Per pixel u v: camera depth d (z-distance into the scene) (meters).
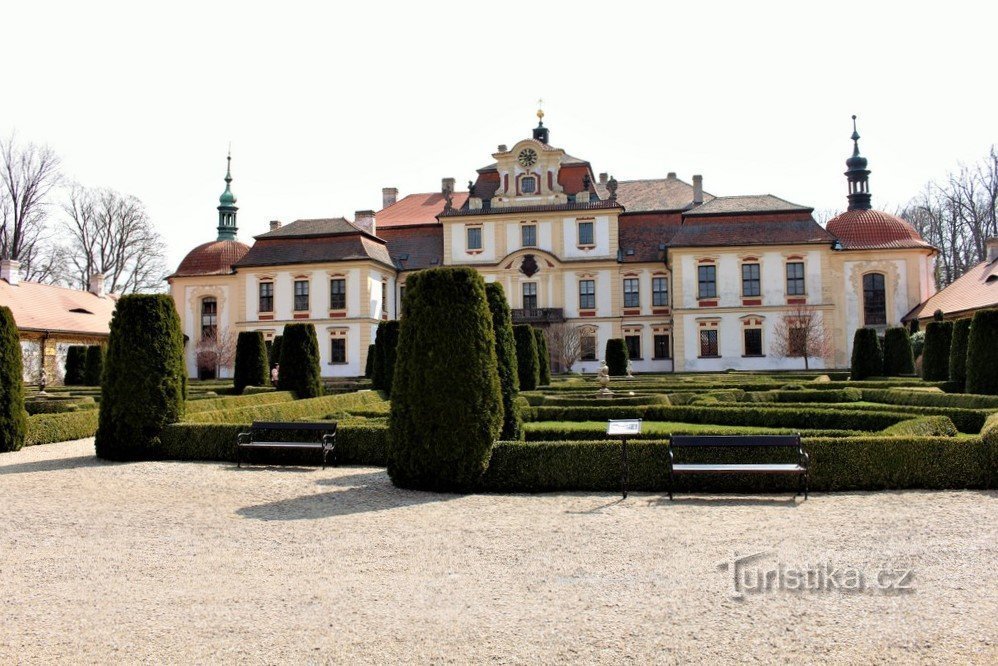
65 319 48.66
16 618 6.74
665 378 36.38
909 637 6.06
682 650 5.88
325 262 53.16
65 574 8.03
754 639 6.06
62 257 61.97
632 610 6.74
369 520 10.45
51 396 28.83
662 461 12.48
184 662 5.80
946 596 7.00
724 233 50.16
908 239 49.38
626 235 55.31
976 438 12.33
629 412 19.50
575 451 12.57
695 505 11.29
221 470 14.72
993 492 11.82
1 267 48.00
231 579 7.81
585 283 53.62
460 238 55.06
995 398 18.83
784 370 47.78
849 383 27.95
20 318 44.91
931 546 8.71
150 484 13.30
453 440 12.36
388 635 6.25
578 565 8.16
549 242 54.12
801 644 5.96
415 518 10.55
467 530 9.82
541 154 54.59
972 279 42.72
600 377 25.67
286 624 6.52
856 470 12.23
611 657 5.77
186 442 16.19
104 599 7.22
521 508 11.19
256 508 11.27
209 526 10.14
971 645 5.89
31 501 11.87
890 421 16.02
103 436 16.23
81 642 6.19
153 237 66.31
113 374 16.31
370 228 56.91
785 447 12.57
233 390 31.31
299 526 10.11
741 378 35.56
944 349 28.70
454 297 12.77
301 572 8.03
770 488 12.23
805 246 49.03
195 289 57.22
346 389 37.69
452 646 6.01
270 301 54.31
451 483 12.41
